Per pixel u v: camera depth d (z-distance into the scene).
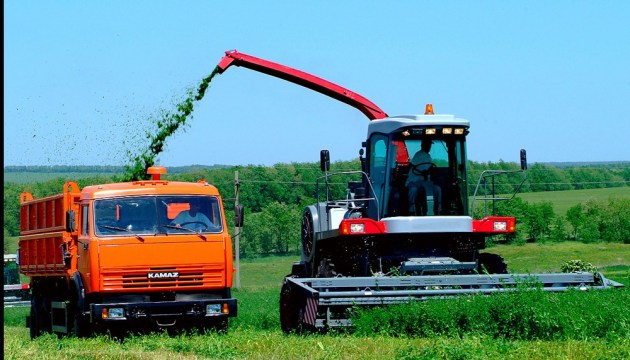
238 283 64.25
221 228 20.89
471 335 16.36
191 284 20.50
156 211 20.59
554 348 14.02
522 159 21.16
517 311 16.64
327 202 22.66
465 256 22.02
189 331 21.34
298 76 25.67
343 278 19.22
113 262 20.09
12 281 58.41
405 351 13.71
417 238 21.58
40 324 25.27
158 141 25.80
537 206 99.06
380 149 21.78
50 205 23.25
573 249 92.25
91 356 15.23
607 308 16.56
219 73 25.70
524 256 86.56
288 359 14.15
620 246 94.44
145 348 16.70
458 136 21.38
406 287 19.28
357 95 25.83
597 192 126.56
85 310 20.42
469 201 21.59
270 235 95.25
